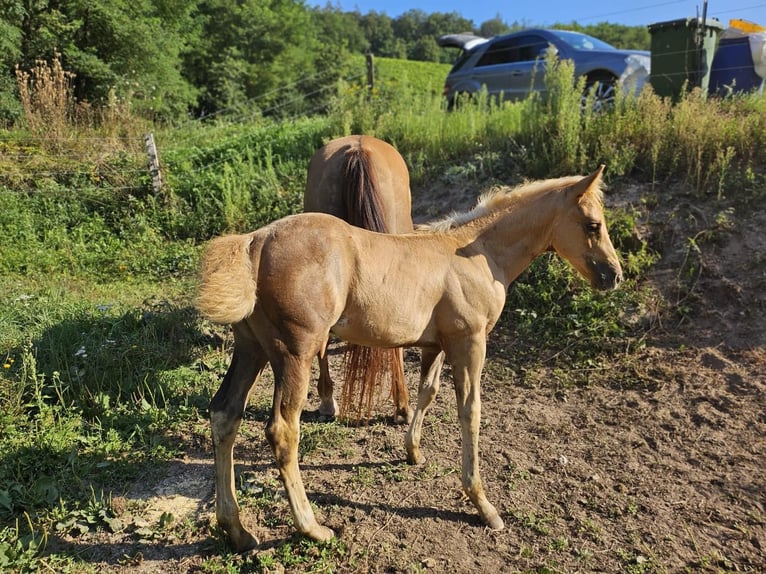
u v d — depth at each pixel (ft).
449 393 15.33
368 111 31.04
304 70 85.56
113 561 9.36
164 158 31.73
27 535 9.47
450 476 11.87
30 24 40.65
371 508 10.82
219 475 9.41
